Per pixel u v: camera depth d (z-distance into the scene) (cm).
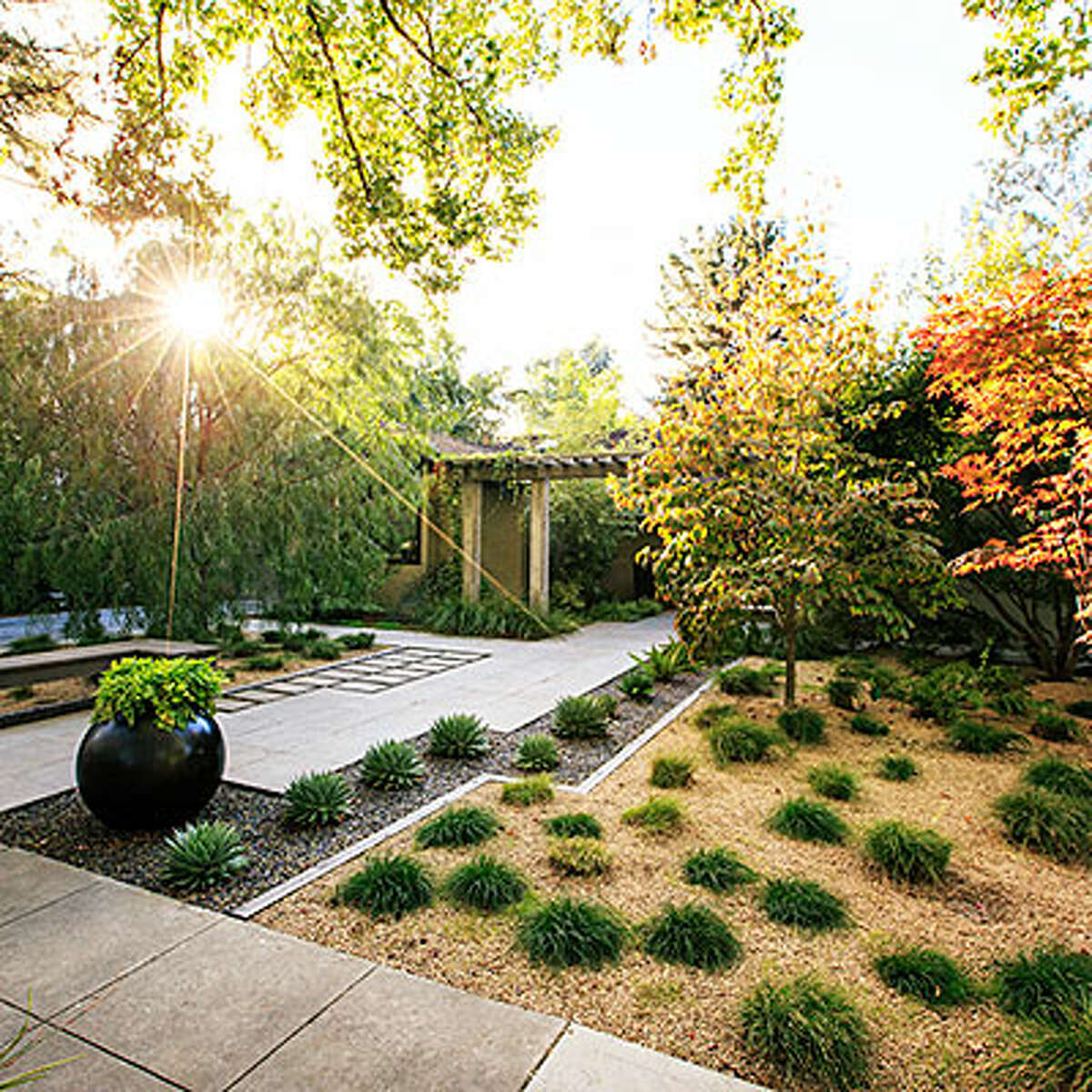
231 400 734
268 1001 206
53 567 655
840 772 401
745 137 390
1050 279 423
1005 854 317
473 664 816
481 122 455
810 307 552
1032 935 251
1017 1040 190
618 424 1739
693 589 552
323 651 842
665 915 251
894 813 364
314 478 798
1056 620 715
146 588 704
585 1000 212
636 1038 195
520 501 1270
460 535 1240
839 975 226
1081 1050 178
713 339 1630
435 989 213
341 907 267
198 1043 188
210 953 232
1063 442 529
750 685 633
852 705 578
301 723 549
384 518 884
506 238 514
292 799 353
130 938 240
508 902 270
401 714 577
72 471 655
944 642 782
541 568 1089
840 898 276
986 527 704
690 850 319
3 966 223
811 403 544
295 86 446
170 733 333
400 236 498
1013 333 414
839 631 794
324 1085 173
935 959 226
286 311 754
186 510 710
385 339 836
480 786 405
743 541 569
